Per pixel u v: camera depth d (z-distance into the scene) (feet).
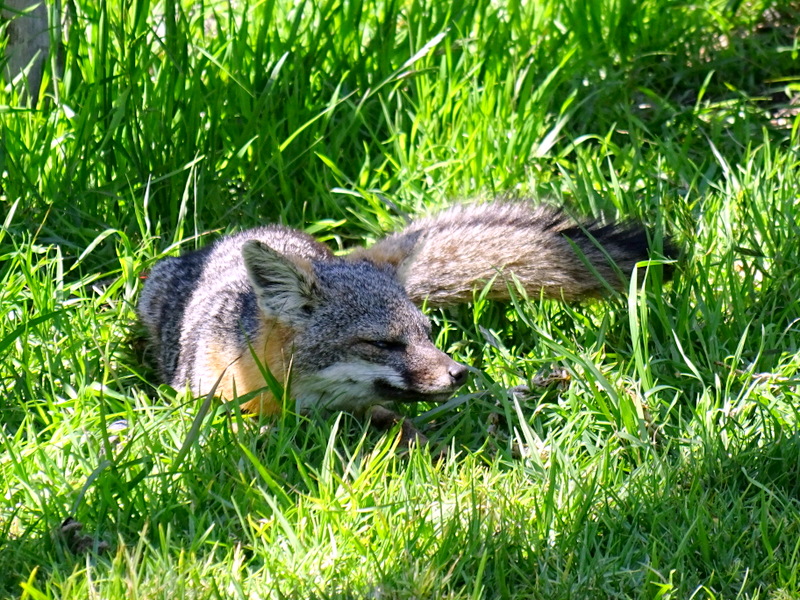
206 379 28.48
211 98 36.29
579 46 42.52
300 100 37.86
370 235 35.24
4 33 36.63
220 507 23.25
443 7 41.04
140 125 35.42
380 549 21.56
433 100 38.45
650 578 21.12
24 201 33.58
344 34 39.83
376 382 26.96
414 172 36.81
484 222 32.96
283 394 25.63
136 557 20.35
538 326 29.91
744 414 26.23
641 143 38.99
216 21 42.09
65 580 20.34
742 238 32.50
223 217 34.58
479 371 27.22
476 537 21.53
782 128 40.06
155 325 31.55
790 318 30.07
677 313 30.17
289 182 36.70
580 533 22.20
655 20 44.98
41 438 25.85
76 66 35.76
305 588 20.45
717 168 38.22
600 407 26.00
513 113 38.47
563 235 31.37
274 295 26.73
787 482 24.23
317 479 24.11
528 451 25.98
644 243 31.55
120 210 34.81
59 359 27.94
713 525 22.38
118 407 27.14
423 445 26.63
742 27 45.60
